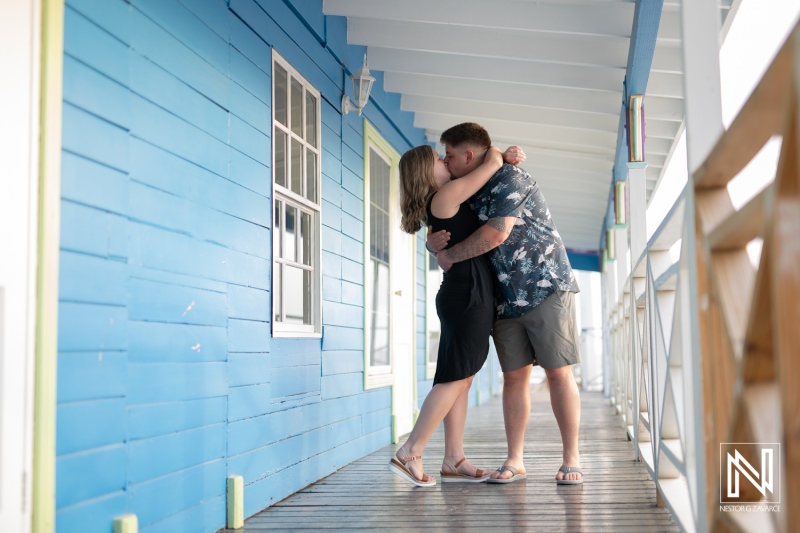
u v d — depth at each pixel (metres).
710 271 1.93
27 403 2.09
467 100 7.50
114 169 2.48
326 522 3.24
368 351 5.66
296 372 4.14
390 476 4.49
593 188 10.90
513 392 4.19
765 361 1.58
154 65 2.75
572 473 4.04
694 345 2.25
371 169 6.29
